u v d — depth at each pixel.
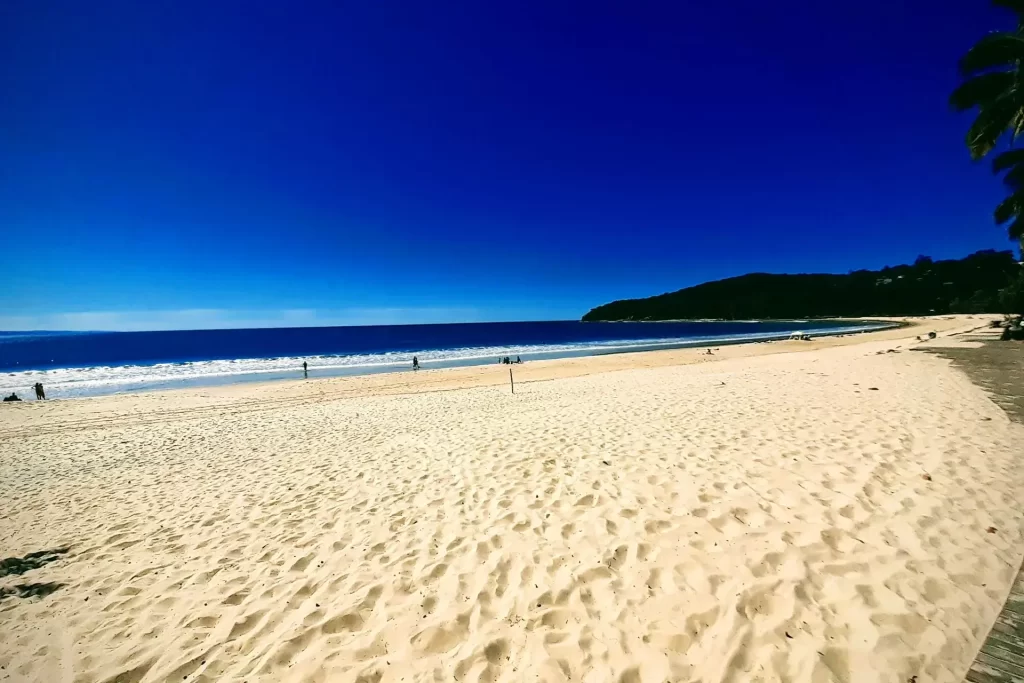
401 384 20.20
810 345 33.19
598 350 41.53
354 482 5.71
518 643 2.66
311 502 5.14
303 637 2.85
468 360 34.41
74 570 3.93
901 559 3.14
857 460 5.08
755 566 3.18
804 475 4.74
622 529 3.87
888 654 2.34
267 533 4.41
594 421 8.05
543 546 3.71
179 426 10.98
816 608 2.71
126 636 3.00
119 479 6.68
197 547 4.23
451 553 3.74
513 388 15.08
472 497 4.87
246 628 3.00
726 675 2.30
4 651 2.91
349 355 40.38
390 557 3.77
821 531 3.57
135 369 29.88
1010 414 6.91
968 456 5.06
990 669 2.21
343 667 2.57
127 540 4.47
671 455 5.70
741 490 4.46
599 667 2.43
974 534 3.43
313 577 3.56
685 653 2.47
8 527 4.99
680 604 2.87
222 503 5.32
